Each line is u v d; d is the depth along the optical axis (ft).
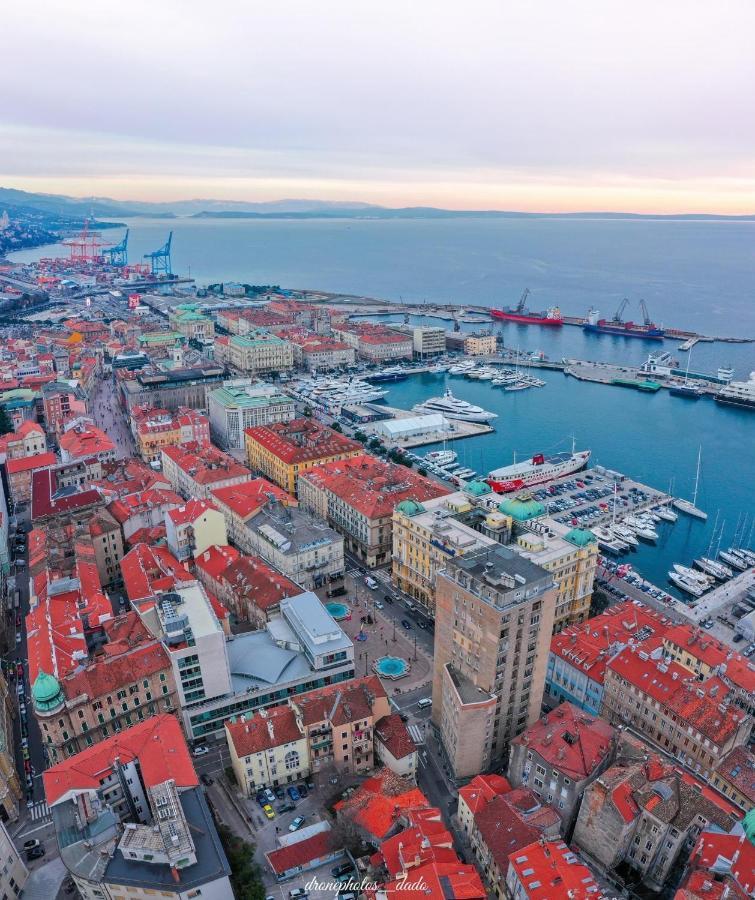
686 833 404.36
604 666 564.30
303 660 560.61
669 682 517.96
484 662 465.47
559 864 368.27
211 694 519.60
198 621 523.29
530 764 453.58
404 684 589.73
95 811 401.90
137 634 553.23
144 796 441.27
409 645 640.58
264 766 468.34
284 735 470.80
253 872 396.78
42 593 624.59
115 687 497.87
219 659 512.63
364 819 422.41
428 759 510.58
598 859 426.51
